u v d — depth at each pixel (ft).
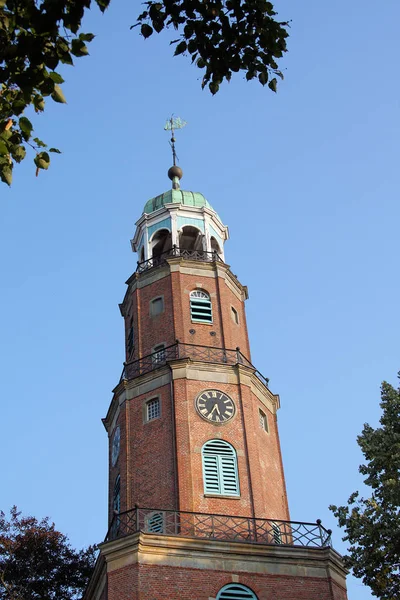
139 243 169.07
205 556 117.80
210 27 60.23
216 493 128.67
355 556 104.73
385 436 109.60
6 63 54.13
